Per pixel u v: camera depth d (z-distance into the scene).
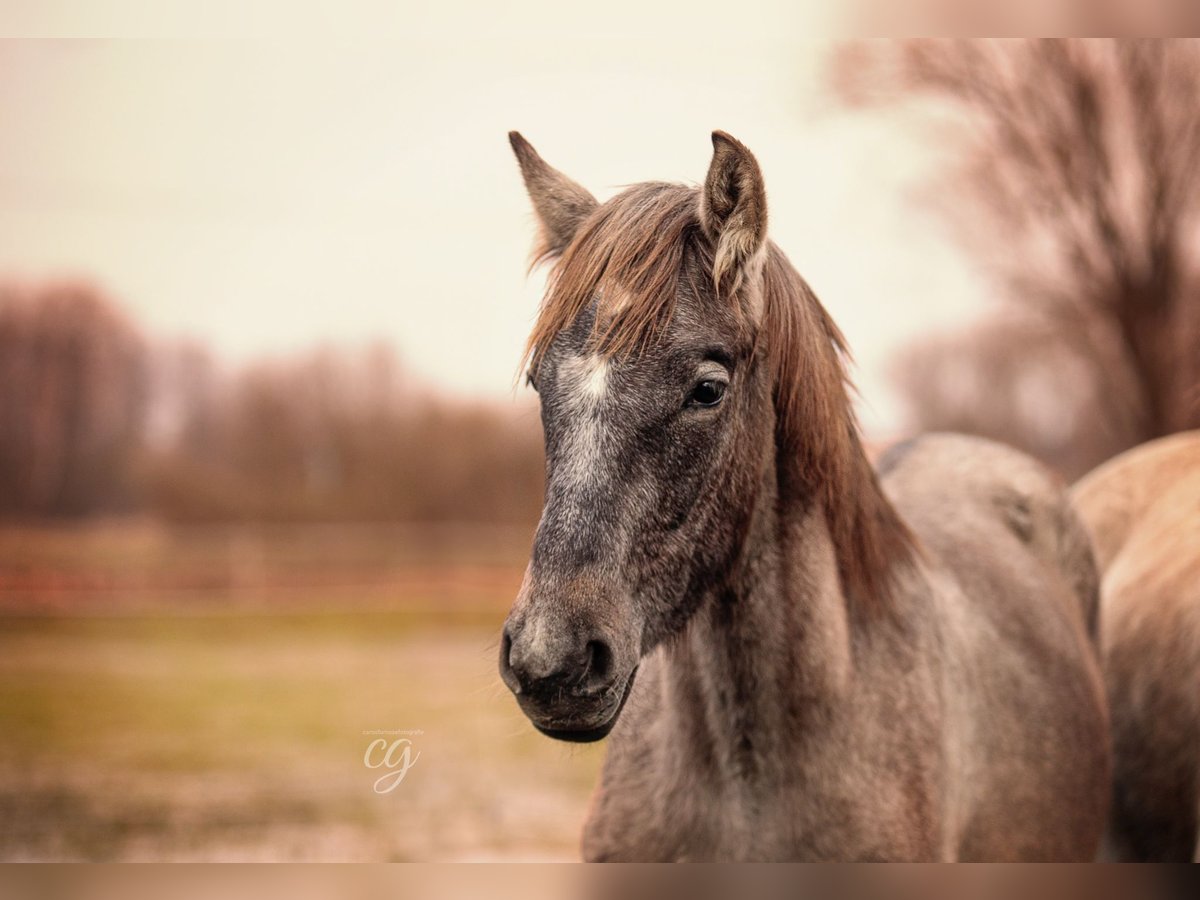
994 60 15.45
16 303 29.81
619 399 2.39
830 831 2.73
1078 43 14.69
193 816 7.63
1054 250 15.88
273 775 8.99
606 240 2.51
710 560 2.60
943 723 2.97
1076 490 5.37
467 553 23.05
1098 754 3.72
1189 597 4.14
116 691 12.95
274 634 17.34
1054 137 15.16
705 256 2.55
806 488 2.82
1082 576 4.21
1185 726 3.98
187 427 29.95
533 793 8.47
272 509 27.52
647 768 2.96
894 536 3.14
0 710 11.82
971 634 3.30
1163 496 4.80
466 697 12.52
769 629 2.74
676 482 2.45
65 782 8.73
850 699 2.78
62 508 28.78
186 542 23.83
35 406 29.53
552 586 2.30
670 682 2.88
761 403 2.71
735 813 2.78
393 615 19.11
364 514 27.11
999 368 18.11
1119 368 15.38
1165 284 14.80
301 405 28.78
